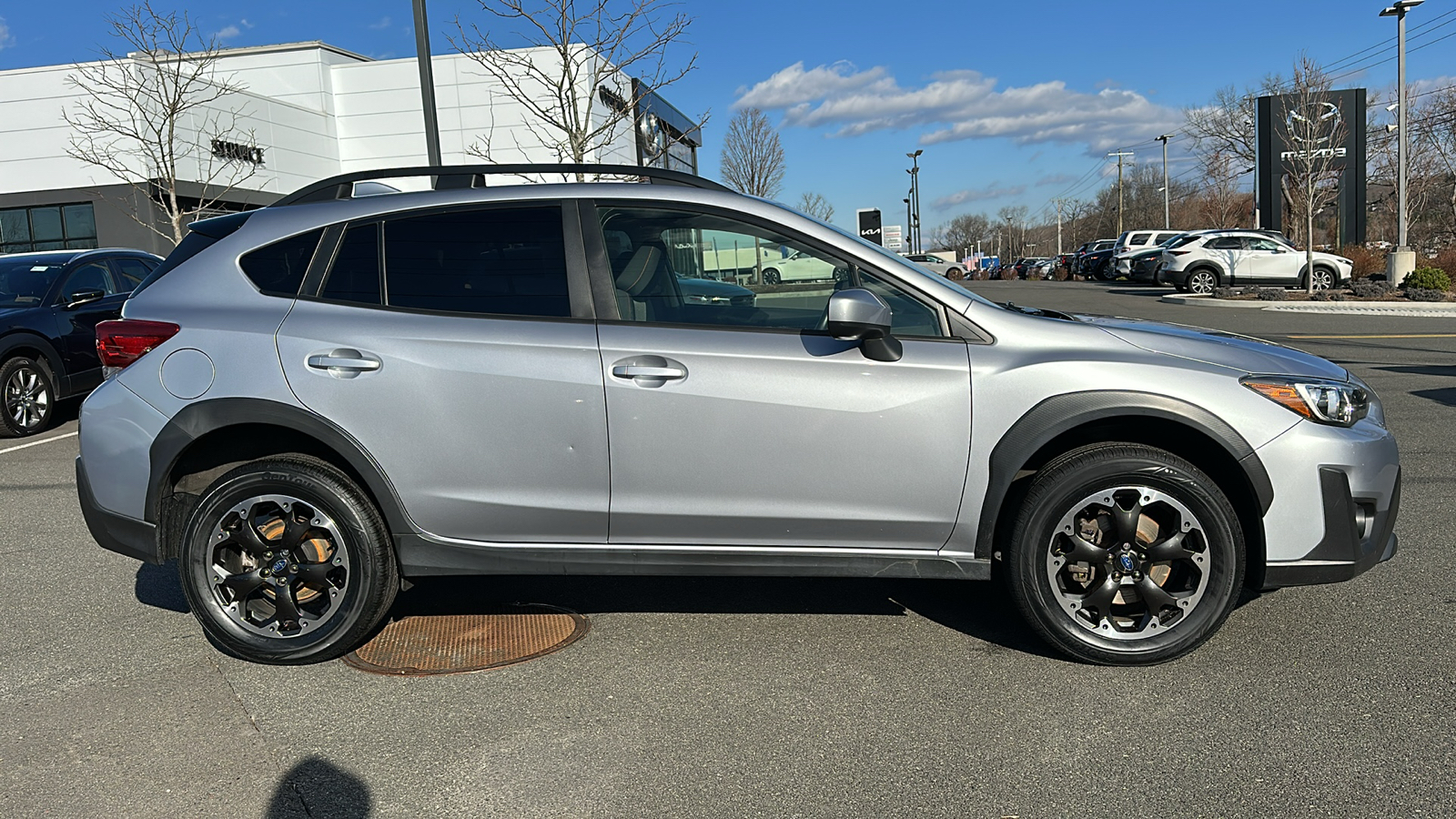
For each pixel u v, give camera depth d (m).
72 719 3.21
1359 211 34.41
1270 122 34.53
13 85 23.53
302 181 28.38
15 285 9.63
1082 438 3.48
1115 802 2.58
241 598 3.59
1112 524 3.35
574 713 3.18
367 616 3.56
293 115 27.97
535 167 3.74
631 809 2.61
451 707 3.24
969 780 2.71
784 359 3.37
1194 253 25.83
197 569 3.56
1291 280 25.50
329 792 2.73
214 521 3.54
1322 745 2.84
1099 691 3.24
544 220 3.58
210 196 24.62
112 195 23.50
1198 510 3.28
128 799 2.72
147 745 3.03
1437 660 3.40
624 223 3.56
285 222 3.70
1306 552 3.32
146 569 4.83
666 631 3.88
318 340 3.48
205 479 3.76
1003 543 3.47
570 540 3.53
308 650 3.56
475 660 3.62
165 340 3.57
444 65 27.53
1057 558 3.39
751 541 3.49
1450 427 7.43
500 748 2.96
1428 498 5.49
